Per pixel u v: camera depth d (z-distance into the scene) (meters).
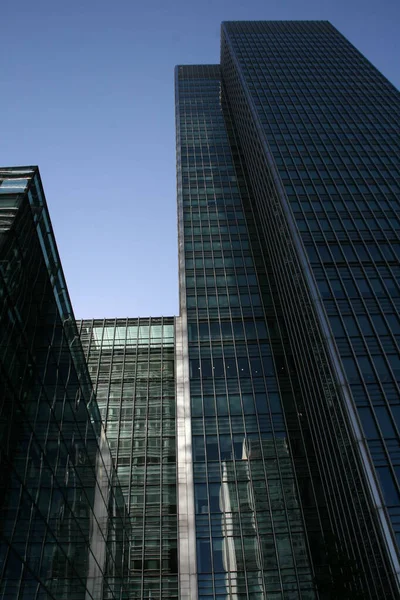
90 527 32.34
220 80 133.62
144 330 71.31
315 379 53.22
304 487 51.38
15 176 26.20
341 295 52.47
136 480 54.91
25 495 22.05
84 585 29.95
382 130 81.06
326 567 45.44
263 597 44.03
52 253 28.62
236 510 49.62
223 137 106.31
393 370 45.22
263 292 71.62
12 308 22.27
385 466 38.94
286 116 86.25
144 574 47.94
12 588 19.98
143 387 63.81
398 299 51.84
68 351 30.61
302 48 115.44
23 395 22.92
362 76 100.12
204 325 67.38
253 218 85.12
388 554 34.69
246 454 53.91
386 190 67.31
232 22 134.50
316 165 72.88
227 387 60.06
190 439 55.19
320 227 61.28
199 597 44.25
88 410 34.50
